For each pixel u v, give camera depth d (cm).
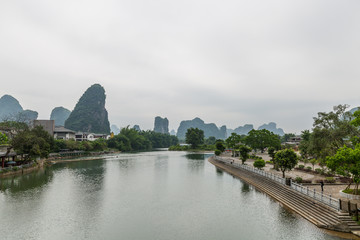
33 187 4106
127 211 2909
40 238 2125
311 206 2605
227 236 2183
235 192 3931
